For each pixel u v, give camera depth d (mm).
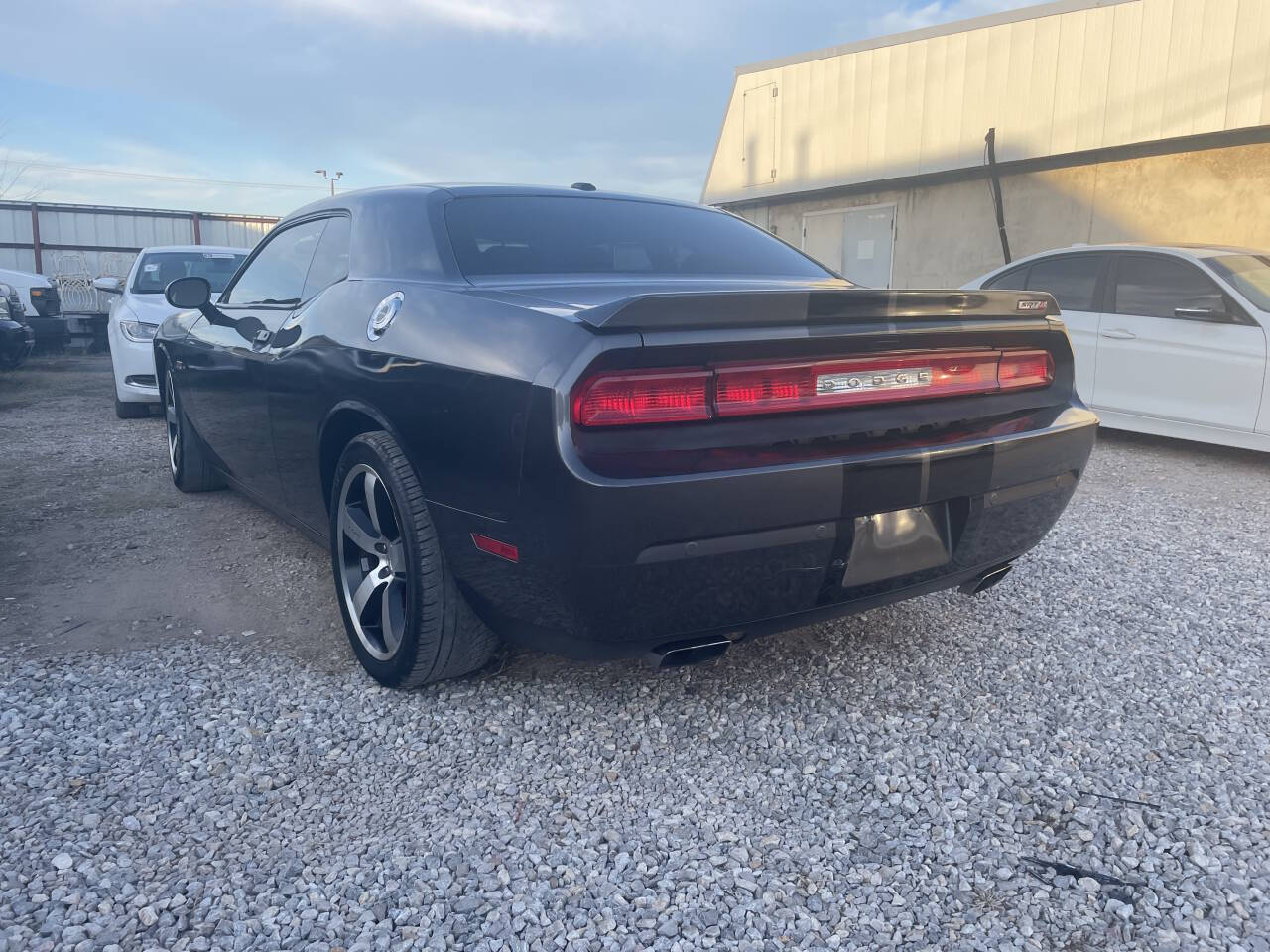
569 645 2287
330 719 2580
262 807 2162
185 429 4840
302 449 3109
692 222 3291
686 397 2068
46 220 21516
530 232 2895
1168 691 2766
